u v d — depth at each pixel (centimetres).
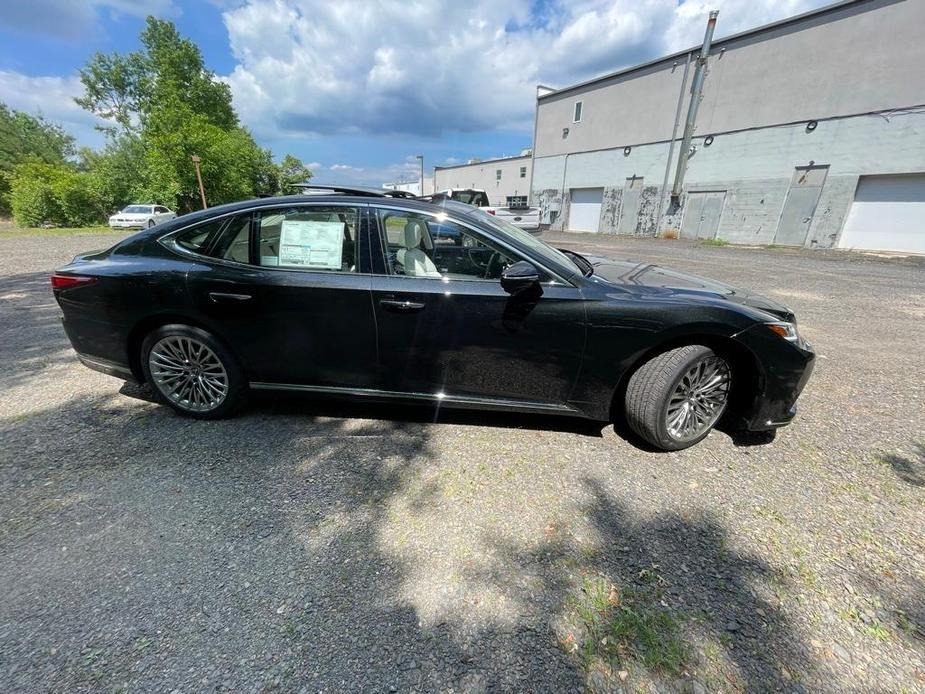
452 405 263
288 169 4419
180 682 129
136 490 213
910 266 1098
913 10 1297
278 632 144
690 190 1950
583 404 251
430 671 133
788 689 129
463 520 197
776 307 258
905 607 157
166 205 2650
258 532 188
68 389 320
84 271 263
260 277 249
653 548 182
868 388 344
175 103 2898
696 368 241
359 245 250
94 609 151
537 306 234
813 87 1528
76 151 4541
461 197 1288
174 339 266
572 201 2581
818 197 1562
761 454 252
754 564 175
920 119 1325
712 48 1784
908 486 225
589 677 131
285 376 267
